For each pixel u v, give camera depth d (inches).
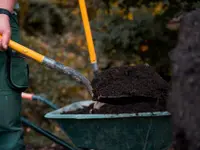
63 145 222.5
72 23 438.0
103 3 293.1
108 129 190.5
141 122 188.1
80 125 194.5
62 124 200.4
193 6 245.0
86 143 197.6
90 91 199.6
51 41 439.5
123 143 192.9
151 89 193.3
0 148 201.9
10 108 200.7
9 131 201.9
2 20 196.1
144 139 192.2
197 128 138.0
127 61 288.7
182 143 146.6
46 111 381.1
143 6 283.3
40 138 339.9
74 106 224.1
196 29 148.4
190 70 142.8
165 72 276.5
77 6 406.9
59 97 382.0
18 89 203.2
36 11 477.1
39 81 383.2
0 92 198.8
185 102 142.1
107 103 196.7
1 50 196.7
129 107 193.3
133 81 195.0
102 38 281.4
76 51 412.8
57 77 385.4
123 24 276.1
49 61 198.7
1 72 199.2
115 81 195.6
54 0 449.7
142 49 280.2
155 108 192.4
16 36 208.1
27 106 382.3
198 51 144.3
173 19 273.4
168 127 192.5
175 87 147.8
